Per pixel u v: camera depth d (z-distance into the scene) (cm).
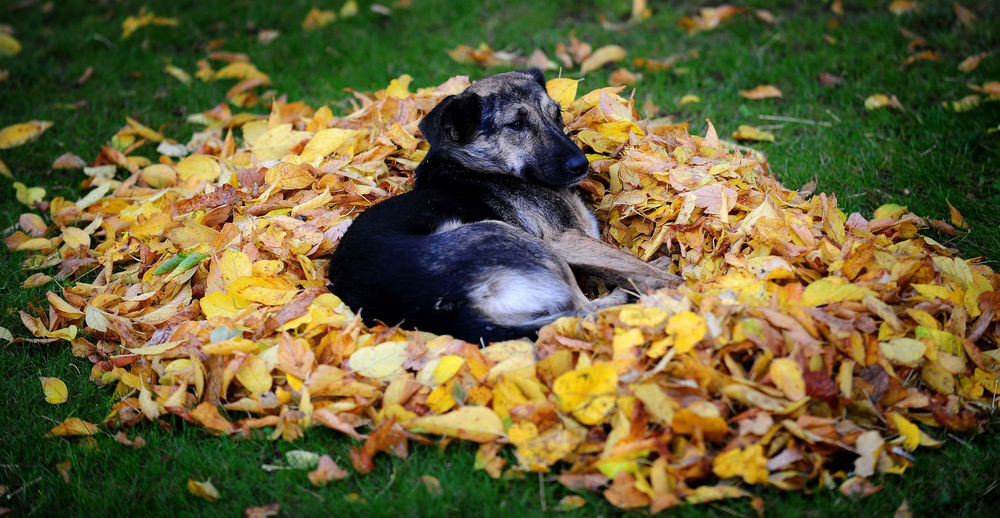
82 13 820
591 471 292
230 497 308
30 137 598
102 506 308
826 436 287
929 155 514
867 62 620
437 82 640
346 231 395
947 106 552
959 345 321
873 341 310
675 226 393
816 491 288
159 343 363
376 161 470
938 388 318
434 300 341
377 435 304
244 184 473
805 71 621
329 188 450
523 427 296
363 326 344
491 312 346
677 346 299
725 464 279
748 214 384
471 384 318
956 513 287
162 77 696
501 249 351
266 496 306
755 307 314
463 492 295
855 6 715
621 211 429
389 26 757
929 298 337
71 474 324
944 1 688
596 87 618
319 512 294
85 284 419
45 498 315
